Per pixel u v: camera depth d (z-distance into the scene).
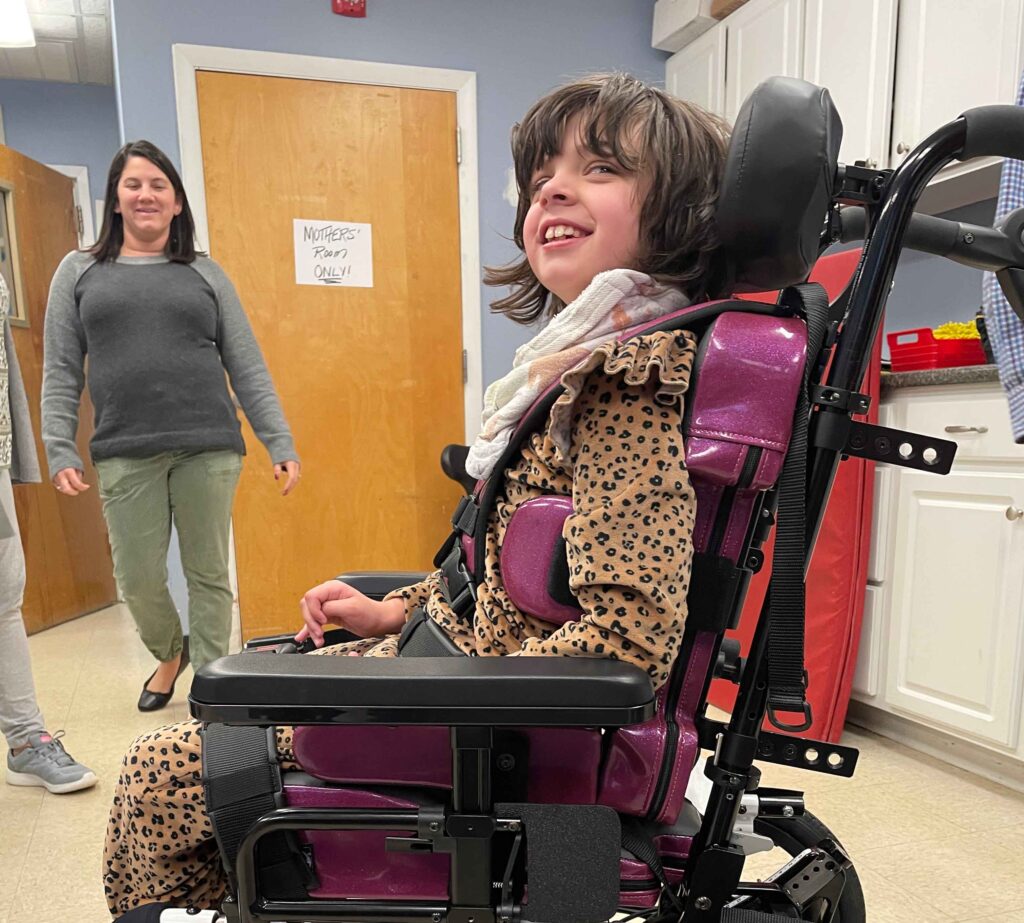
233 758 0.62
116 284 1.75
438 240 2.67
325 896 0.60
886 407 1.80
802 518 0.58
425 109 2.62
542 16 2.72
